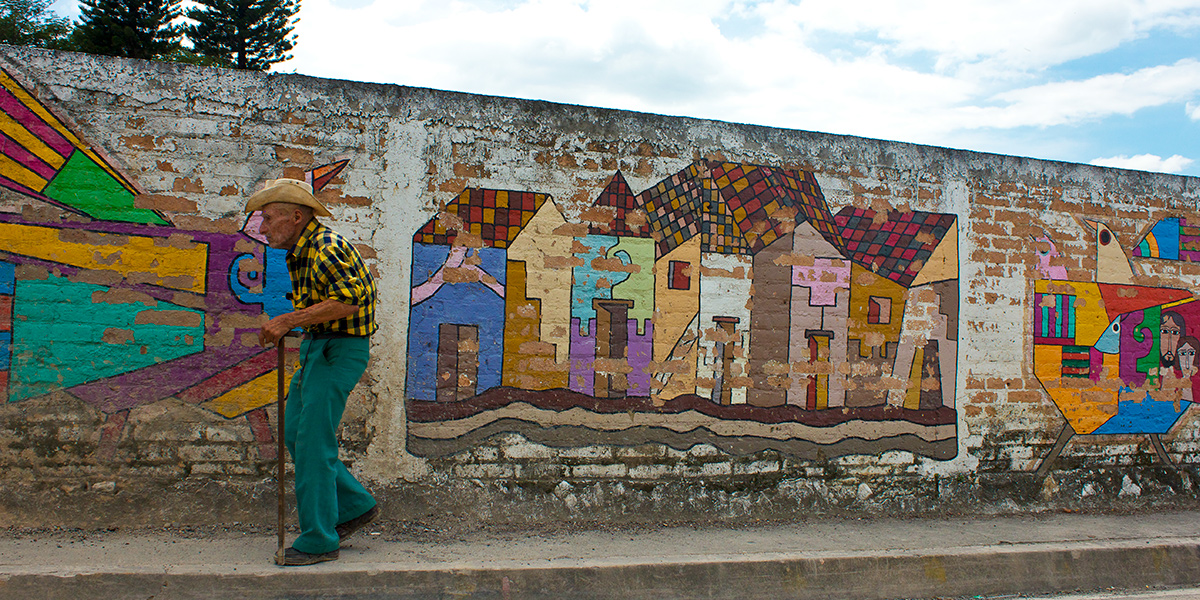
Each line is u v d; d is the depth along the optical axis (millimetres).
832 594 3672
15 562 3133
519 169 4262
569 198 4328
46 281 3691
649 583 3471
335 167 4020
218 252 3867
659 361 4430
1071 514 4984
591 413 4320
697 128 4555
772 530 4305
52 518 3658
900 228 4863
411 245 4098
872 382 4762
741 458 4535
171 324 3811
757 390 4574
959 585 3854
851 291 4754
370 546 3621
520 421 4219
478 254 4191
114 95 3779
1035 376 5078
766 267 4617
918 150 4930
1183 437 5422
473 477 4145
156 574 3033
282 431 3238
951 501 4859
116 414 3754
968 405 4930
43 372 3686
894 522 4598
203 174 3861
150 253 3795
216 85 3898
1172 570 4195
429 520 4035
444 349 4129
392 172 4086
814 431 4656
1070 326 5176
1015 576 3943
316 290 3193
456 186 4172
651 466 4398
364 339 3326
